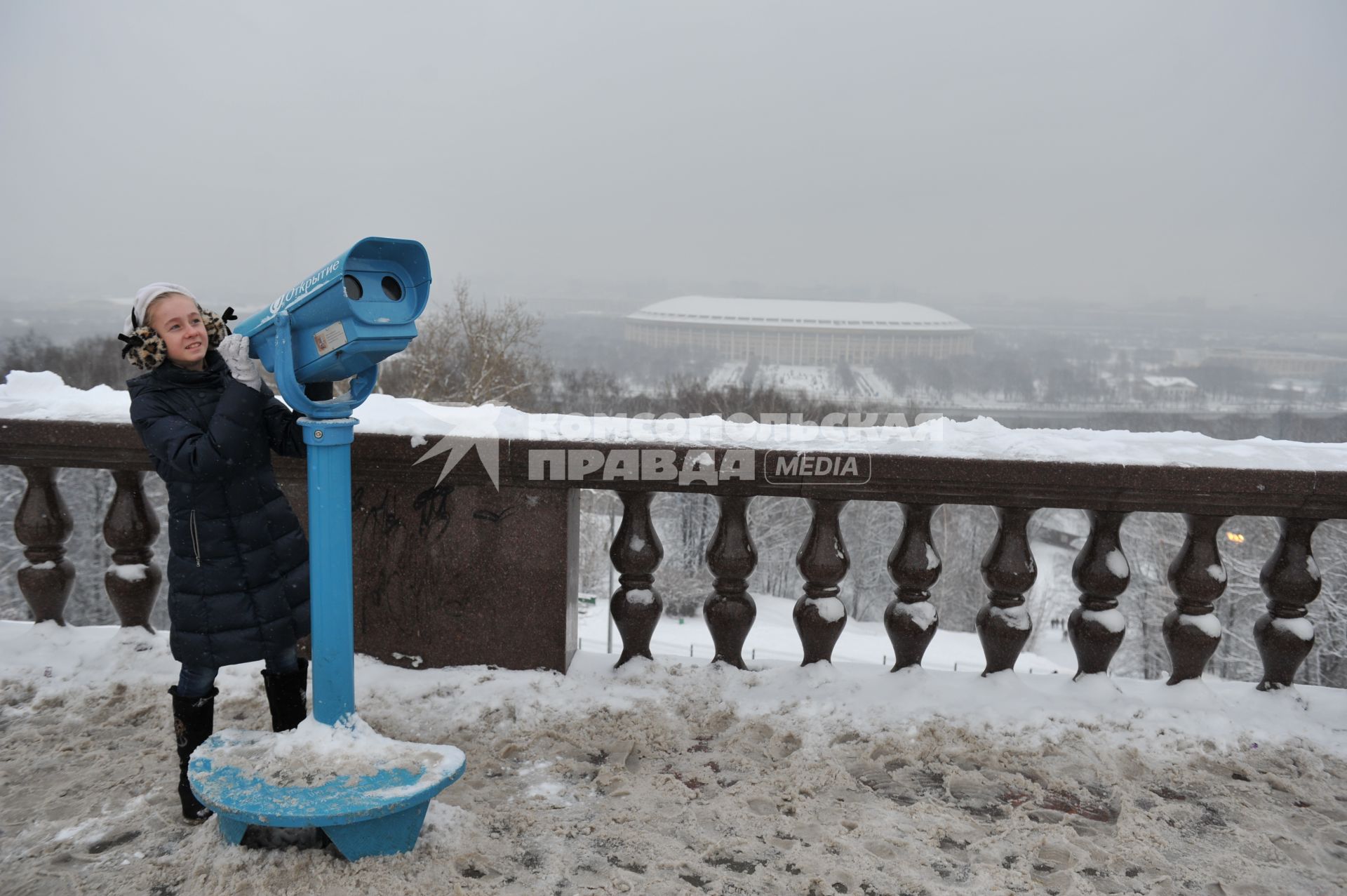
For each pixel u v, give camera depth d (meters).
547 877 2.31
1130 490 3.27
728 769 2.92
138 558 3.72
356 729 2.46
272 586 2.53
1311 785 2.90
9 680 3.39
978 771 2.94
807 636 3.50
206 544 2.43
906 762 3.00
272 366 2.34
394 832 2.33
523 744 3.03
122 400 3.66
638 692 3.38
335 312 2.18
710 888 2.28
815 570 3.46
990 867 2.40
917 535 3.47
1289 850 2.55
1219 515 3.34
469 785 2.79
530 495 3.43
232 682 3.39
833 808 2.70
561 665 3.51
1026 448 3.29
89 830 2.49
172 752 2.94
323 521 2.37
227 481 2.42
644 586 3.55
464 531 3.48
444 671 3.51
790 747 3.09
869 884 2.31
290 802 2.19
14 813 2.58
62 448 3.52
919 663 3.51
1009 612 3.45
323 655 2.42
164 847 2.42
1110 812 2.73
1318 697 3.41
